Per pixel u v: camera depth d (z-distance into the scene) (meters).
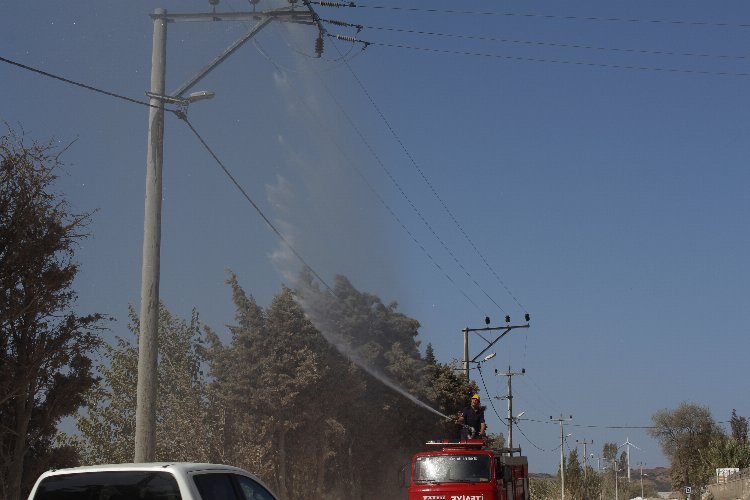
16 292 14.86
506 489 22.16
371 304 35.44
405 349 37.88
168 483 9.48
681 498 117.62
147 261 16.20
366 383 33.16
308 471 29.45
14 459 15.58
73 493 9.60
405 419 38.06
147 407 15.70
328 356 29.73
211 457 25.78
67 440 24.50
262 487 11.05
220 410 26.70
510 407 59.16
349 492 34.12
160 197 16.50
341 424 29.78
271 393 27.17
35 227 15.08
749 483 78.62
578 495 111.00
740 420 118.31
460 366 44.97
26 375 14.87
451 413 40.50
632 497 159.38
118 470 9.62
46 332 15.54
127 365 26.02
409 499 21.42
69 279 15.20
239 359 27.83
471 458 21.48
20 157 15.05
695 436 118.38
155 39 16.95
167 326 27.36
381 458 37.50
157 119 16.69
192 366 27.69
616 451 155.25
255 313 28.23
